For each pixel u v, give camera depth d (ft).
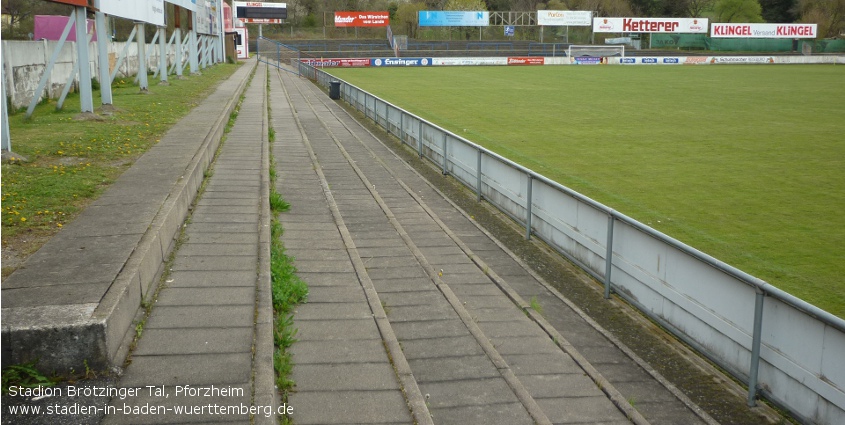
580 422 16.53
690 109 99.91
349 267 26.08
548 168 55.42
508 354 20.47
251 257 23.81
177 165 34.68
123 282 17.63
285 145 56.90
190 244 25.26
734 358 20.48
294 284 22.52
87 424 13.12
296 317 20.75
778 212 42.27
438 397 16.79
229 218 29.19
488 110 97.30
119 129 48.19
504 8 343.67
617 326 24.75
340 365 17.39
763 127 80.94
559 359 20.20
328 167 50.62
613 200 45.03
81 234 22.17
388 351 18.30
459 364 18.72
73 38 89.86
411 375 16.87
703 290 21.86
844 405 16.40
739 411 19.16
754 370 19.33
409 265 28.19
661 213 41.91
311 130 71.41
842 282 30.53
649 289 25.08
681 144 67.97
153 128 49.70
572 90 132.98
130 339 16.74
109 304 16.11
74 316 15.33
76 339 14.92
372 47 275.80
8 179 30.09
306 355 17.97
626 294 26.71
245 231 27.17
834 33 298.35
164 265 22.67
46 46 68.54
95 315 15.42
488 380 17.78
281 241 29.35
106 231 22.45
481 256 31.99
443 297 24.30
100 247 20.68
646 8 342.64
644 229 24.89
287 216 34.06
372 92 127.54
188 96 79.41
